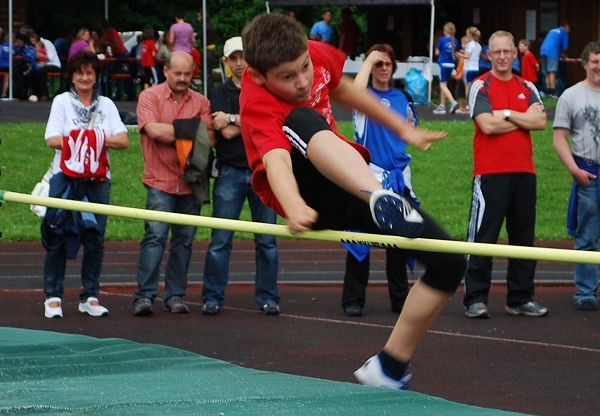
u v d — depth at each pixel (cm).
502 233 1800
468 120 2572
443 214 1950
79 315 1121
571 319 1113
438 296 611
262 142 546
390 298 1155
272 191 561
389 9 4238
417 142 598
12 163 2152
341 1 3488
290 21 548
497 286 1373
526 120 1075
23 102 3178
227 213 1092
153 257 1112
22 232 1805
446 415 593
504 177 1082
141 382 696
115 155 2217
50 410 604
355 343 977
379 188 518
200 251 1681
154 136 1073
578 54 3984
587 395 786
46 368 736
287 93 549
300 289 1346
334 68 586
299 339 996
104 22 3553
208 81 3053
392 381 646
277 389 668
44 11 4938
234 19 5231
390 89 1098
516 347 962
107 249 1703
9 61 3200
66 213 1077
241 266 1536
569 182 2102
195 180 1080
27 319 1095
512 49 1085
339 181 526
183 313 1133
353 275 1121
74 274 1448
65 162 1051
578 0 3959
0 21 4138
